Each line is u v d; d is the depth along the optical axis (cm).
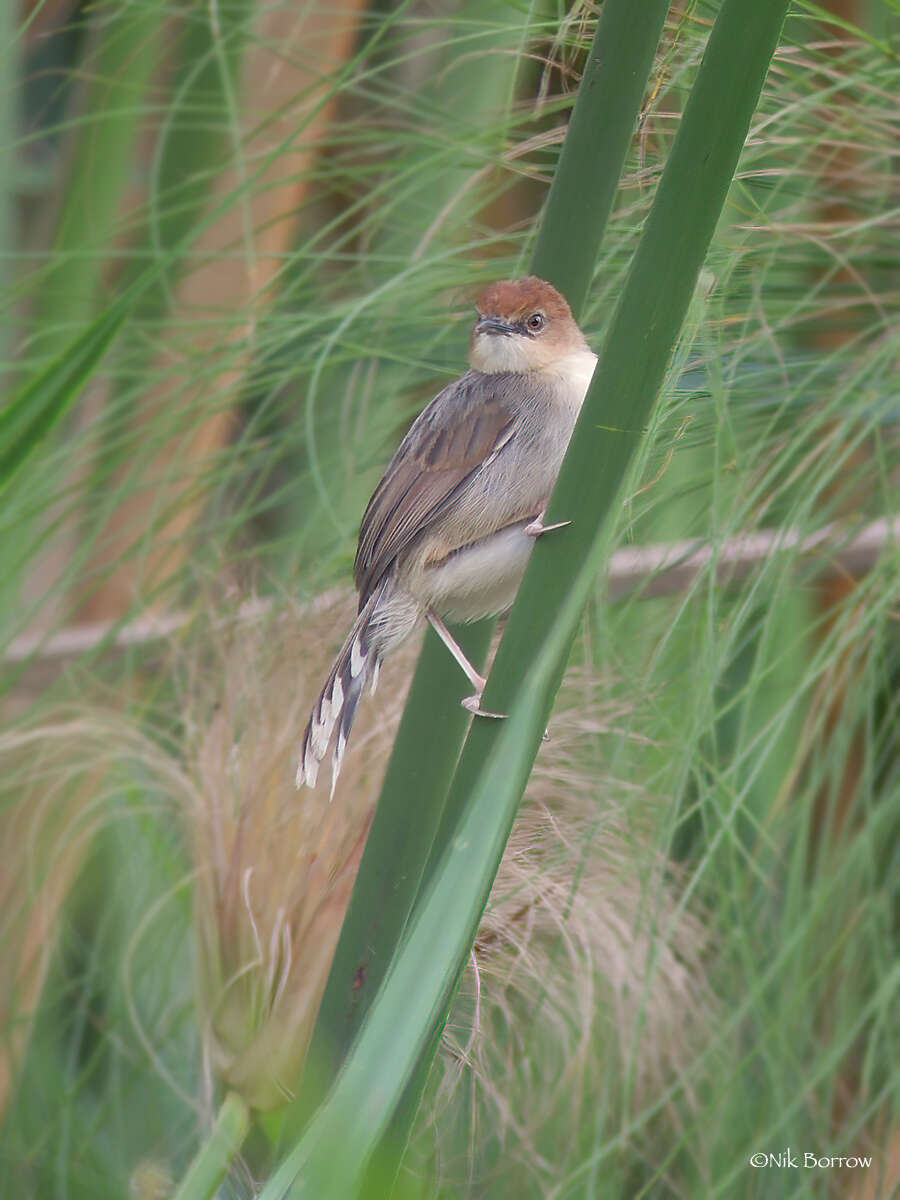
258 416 760
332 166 823
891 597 667
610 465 464
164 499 852
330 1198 357
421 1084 471
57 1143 803
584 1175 693
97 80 845
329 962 611
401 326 786
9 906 839
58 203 880
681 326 460
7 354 868
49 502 775
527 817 687
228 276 855
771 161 706
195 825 678
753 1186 734
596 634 741
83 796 837
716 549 612
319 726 636
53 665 898
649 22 560
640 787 697
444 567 693
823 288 738
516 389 709
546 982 700
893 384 696
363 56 695
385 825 579
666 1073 790
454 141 712
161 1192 741
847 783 811
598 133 566
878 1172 721
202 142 860
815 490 660
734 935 699
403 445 719
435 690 579
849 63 703
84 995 826
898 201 746
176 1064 819
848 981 721
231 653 737
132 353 796
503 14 770
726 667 705
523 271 736
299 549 783
